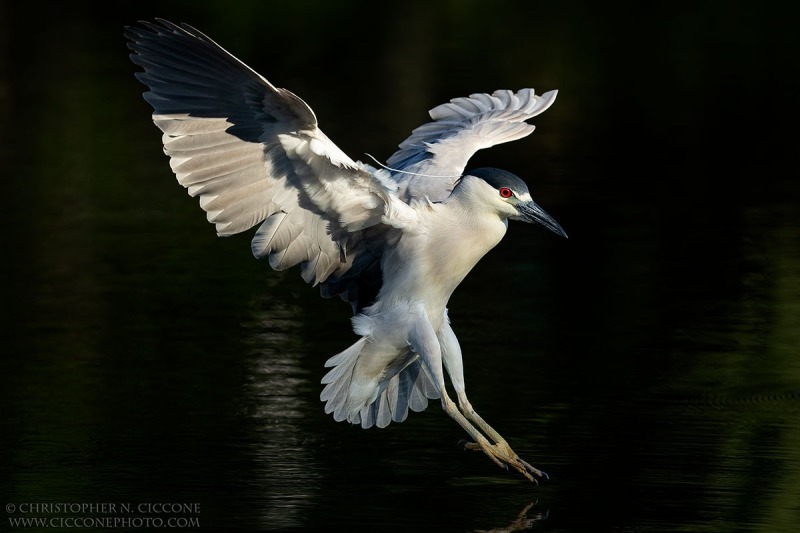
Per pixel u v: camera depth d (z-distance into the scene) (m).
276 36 30.73
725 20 33.59
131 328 13.82
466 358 13.01
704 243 17.16
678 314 14.38
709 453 10.46
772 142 23.02
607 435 10.88
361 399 9.80
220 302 14.82
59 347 13.16
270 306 14.73
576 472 10.09
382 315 9.71
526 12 34.53
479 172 9.77
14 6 33.66
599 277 15.84
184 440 10.70
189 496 9.55
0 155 21.45
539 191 19.69
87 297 14.86
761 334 13.70
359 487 9.73
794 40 31.28
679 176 20.75
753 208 18.94
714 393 11.94
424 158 10.95
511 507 9.38
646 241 17.28
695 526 9.07
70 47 29.41
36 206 18.73
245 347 13.23
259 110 8.80
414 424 11.23
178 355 12.95
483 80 26.55
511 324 14.13
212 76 8.82
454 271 9.73
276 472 10.09
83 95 25.47
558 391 12.02
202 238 17.53
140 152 21.95
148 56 8.98
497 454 9.55
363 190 9.22
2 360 12.74
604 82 27.30
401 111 23.92
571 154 22.06
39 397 11.72
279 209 9.30
